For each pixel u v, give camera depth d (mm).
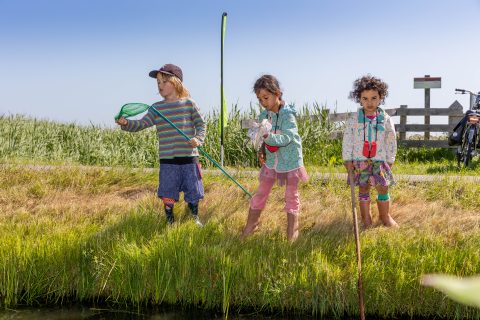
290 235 4605
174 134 4992
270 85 4590
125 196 6395
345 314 3809
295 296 3844
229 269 3957
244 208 5660
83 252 4164
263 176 4793
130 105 4719
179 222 4859
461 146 9016
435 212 5473
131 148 11586
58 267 4184
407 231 4781
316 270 3908
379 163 4906
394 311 3777
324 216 5375
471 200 5840
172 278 4035
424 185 6488
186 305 3990
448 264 3977
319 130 11172
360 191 5047
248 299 3902
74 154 11555
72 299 4109
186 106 5012
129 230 4672
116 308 3934
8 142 11039
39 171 7082
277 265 4008
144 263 4098
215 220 5035
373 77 4789
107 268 4105
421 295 3750
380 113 4914
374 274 3865
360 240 4438
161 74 4973
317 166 8969
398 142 13266
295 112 4734
